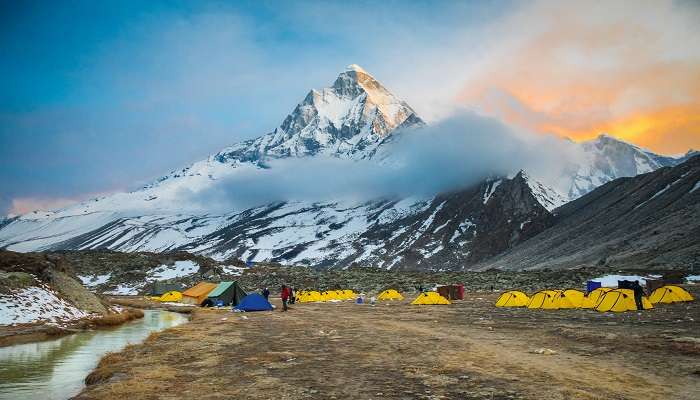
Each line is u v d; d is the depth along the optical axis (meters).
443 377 14.59
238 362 18.20
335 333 27.16
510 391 12.66
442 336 24.78
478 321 32.72
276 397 12.81
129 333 32.31
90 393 13.71
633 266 115.69
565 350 19.12
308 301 69.19
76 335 30.73
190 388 13.99
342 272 122.88
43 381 17.25
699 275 83.12
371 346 21.69
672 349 18.36
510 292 49.19
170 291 86.62
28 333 29.17
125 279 111.75
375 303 59.91
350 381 14.50
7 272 36.22
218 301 62.94
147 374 16.03
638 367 15.40
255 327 31.56
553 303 42.72
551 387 12.97
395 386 13.70
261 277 110.56
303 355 19.55
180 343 23.89
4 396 15.01
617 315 33.44
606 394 12.14
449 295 63.00
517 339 22.88
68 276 43.06
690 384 13.05
